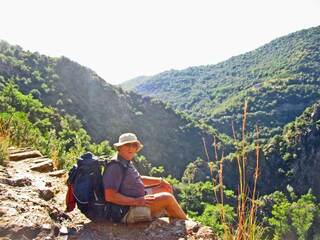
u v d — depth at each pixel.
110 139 108.69
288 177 91.62
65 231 3.67
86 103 115.38
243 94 161.50
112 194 3.82
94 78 124.38
